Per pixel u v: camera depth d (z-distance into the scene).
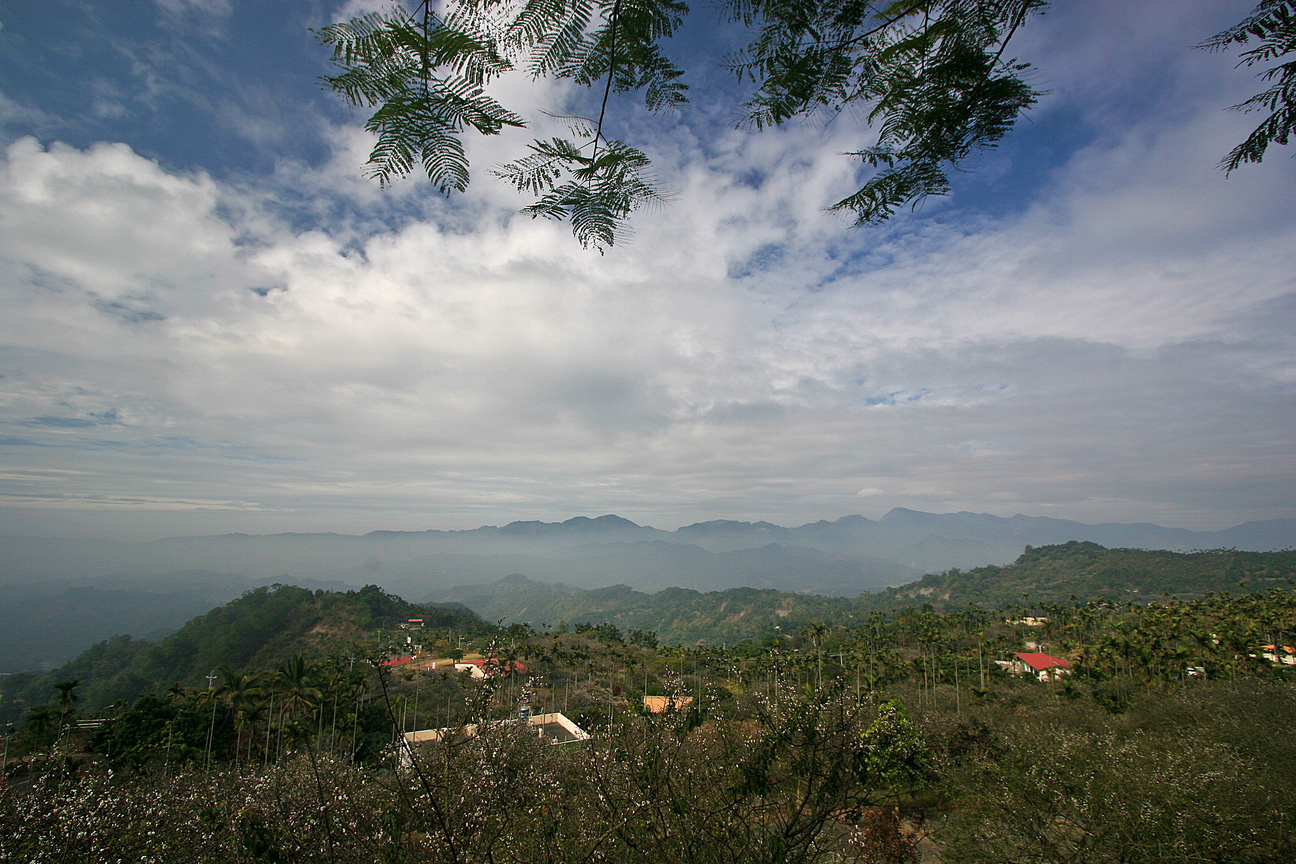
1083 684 31.11
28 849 6.18
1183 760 8.12
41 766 8.53
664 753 3.97
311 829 4.85
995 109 1.61
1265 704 12.42
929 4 1.55
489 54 1.30
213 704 28.36
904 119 1.66
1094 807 7.12
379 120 1.30
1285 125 1.50
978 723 11.48
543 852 4.16
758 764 3.86
